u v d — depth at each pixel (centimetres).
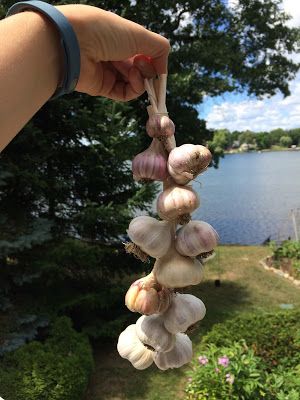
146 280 42
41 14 35
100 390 219
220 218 746
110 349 256
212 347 191
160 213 39
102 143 271
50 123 278
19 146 252
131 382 225
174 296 43
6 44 32
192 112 422
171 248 40
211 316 309
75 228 285
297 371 182
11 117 32
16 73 32
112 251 281
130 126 272
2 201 261
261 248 518
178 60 420
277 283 391
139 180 42
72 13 39
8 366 197
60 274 255
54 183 271
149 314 41
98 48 42
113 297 265
